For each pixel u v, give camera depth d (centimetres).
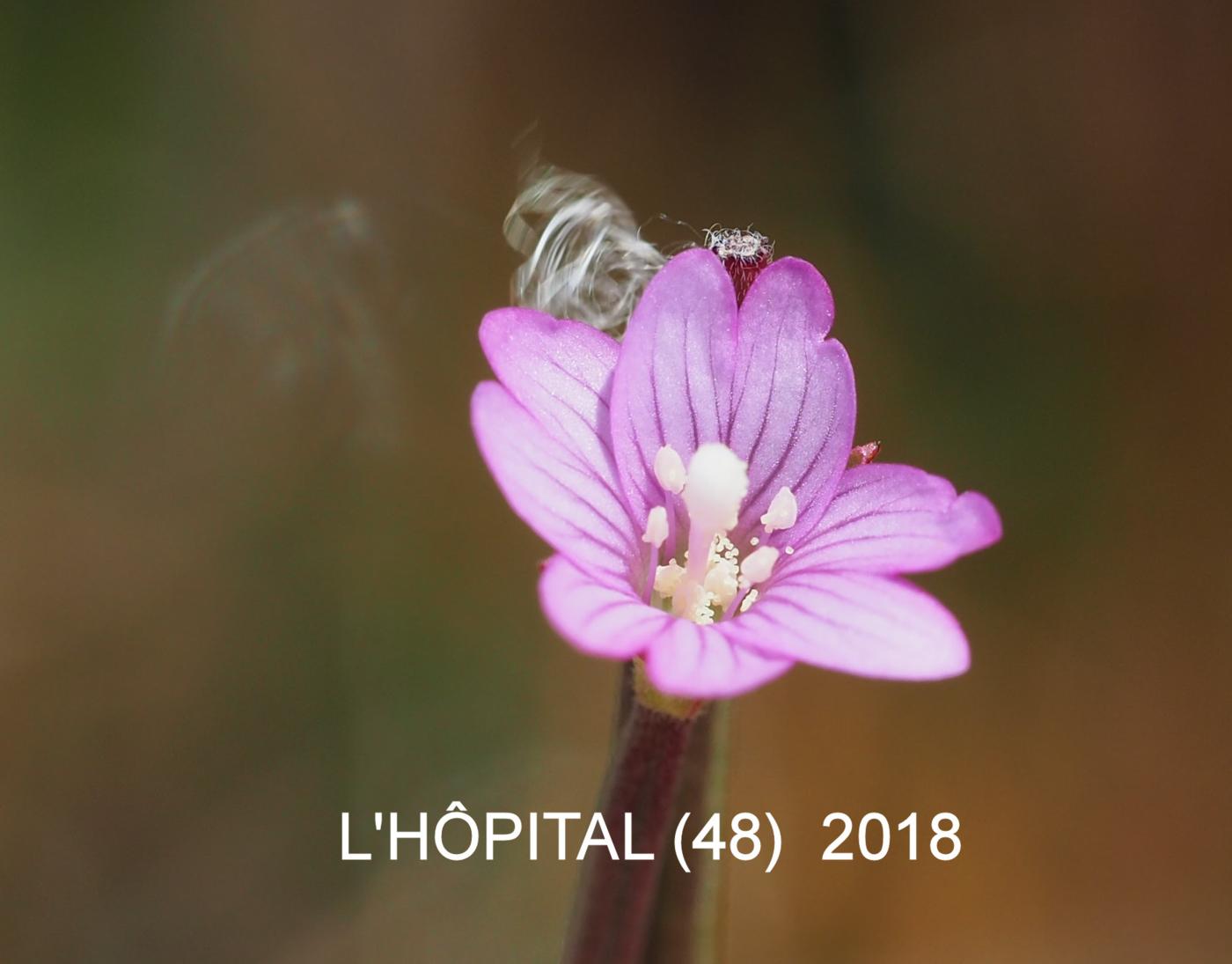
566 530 6
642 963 7
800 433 7
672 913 7
